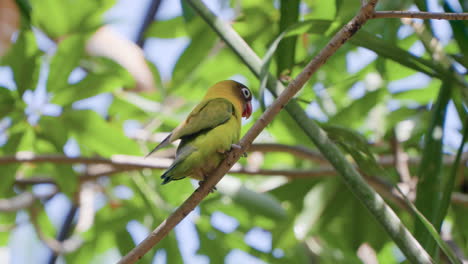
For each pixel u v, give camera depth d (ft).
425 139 26.53
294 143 37.99
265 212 34.94
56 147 35.50
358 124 40.78
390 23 34.19
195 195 20.17
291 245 39.68
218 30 25.16
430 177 25.36
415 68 26.89
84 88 34.60
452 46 37.37
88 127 35.01
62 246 43.47
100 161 34.27
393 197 33.78
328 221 39.91
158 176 41.93
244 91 29.27
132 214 42.83
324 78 42.37
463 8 27.40
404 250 19.36
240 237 42.01
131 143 35.45
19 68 34.22
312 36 37.32
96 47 36.83
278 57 27.09
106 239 44.14
